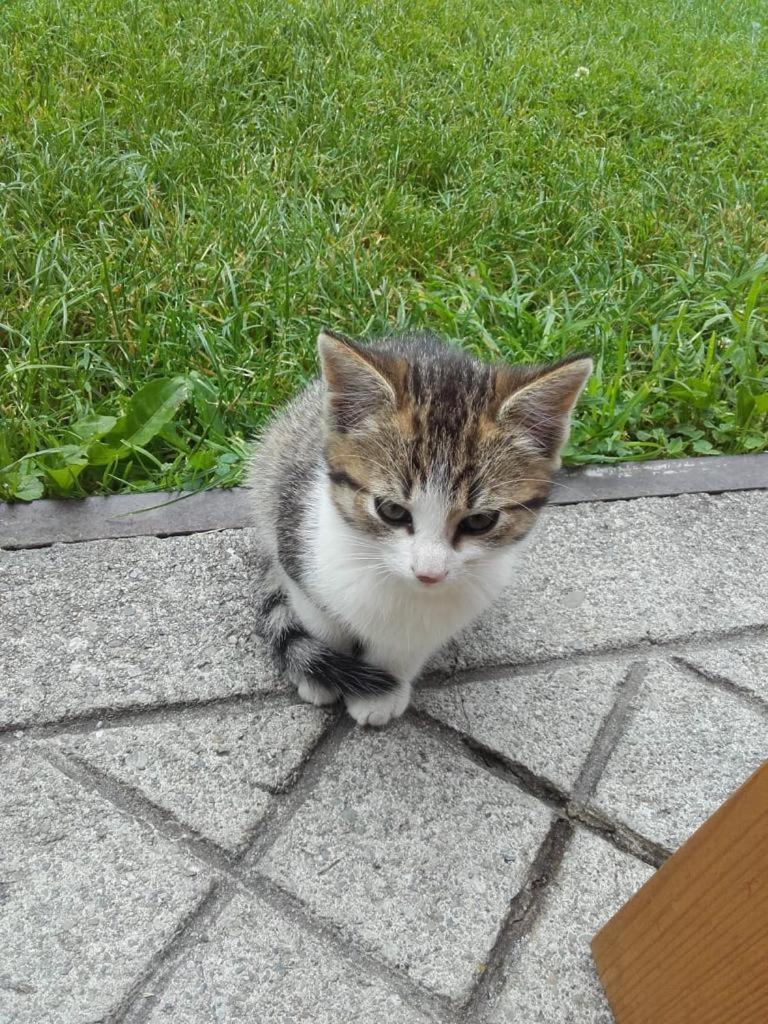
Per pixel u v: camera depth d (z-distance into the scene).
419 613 0.40
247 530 0.49
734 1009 0.30
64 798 0.38
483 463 0.38
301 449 0.44
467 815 0.39
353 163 0.73
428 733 0.42
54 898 0.36
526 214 0.71
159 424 0.52
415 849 0.38
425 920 0.36
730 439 0.58
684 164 0.84
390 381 0.37
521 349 0.59
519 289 0.66
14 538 0.47
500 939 0.36
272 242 0.63
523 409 0.38
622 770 0.41
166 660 0.43
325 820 0.38
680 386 0.58
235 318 0.58
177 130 0.74
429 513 0.37
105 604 0.45
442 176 0.76
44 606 0.45
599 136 0.88
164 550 0.48
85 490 0.50
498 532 0.39
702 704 0.44
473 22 1.08
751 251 0.71
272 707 0.42
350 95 0.82
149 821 0.38
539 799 0.40
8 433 0.50
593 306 0.64
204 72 0.80
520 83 0.94
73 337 0.57
